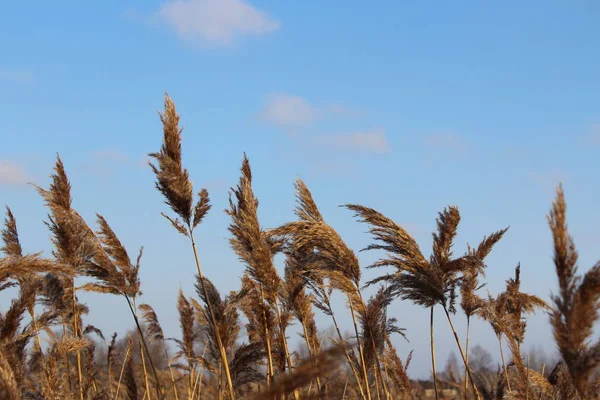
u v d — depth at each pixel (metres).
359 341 9.54
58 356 7.60
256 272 9.80
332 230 9.62
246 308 11.47
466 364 8.80
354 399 9.27
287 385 3.17
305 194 10.41
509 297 9.77
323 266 9.56
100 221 10.30
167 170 9.21
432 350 8.91
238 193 9.90
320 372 3.17
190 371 12.32
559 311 4.92
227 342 10.27
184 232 9.54
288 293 10.68
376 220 8.99
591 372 4.90
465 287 9.86
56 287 9.86
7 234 10.90
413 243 8.91
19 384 6.86
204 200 9.47
